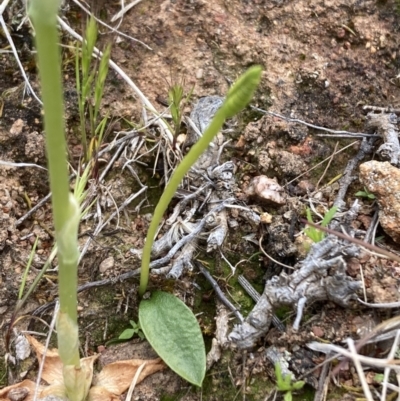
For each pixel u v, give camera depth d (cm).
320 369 10
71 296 8
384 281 10
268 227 12
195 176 12
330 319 10
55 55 6
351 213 11
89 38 10
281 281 10
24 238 12
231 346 11
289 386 9
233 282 11
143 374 10
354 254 10
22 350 11
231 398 10
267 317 10
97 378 10
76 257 8
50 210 12
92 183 12
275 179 12
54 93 6
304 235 11
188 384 10
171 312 11
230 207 12
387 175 11
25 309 11
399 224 11
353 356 9
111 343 11
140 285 11
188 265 11
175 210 12
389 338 10
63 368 10
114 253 12
